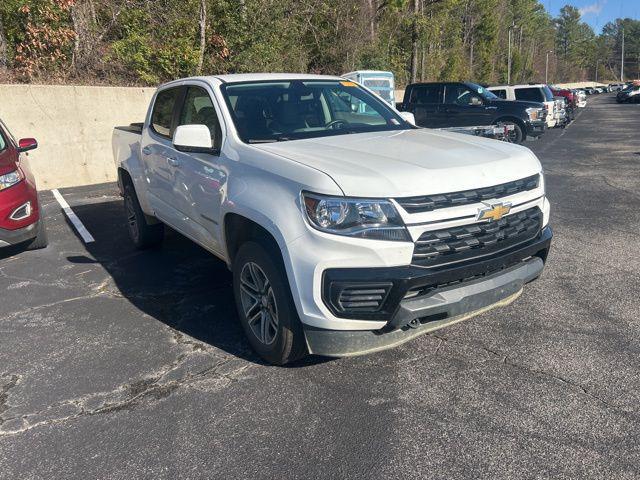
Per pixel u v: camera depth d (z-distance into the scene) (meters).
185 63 14.42
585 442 2.82
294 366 3.66
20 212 6.04
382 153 3.46
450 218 3.07
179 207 4.82
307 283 3.06
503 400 3.20
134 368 3.71
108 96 11.16
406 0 27.28
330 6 22.08
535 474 2.60
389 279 2.95
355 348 3.14
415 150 3.54
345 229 2.96
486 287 3.23
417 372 3.53
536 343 3.86
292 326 3.32
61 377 3.62
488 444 2.82
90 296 5.05
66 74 13.03
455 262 3.12
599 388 3.28
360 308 3.01
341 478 2.63
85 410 3.25
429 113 16.58
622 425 2.94
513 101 15.42
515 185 3.41
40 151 10.41
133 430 3.04
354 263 2.96
